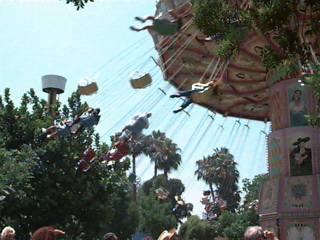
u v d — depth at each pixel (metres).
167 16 15.48
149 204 52.31
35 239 4.18
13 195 21.03
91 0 8.91
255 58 19.14
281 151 19.08
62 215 25.53
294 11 10.16
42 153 24.77
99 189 27.38
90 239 28.20
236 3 10.55
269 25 10.29
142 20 5.83
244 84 22.25
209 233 47.72
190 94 10.87
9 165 21.16
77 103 27.86
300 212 17.55
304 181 18.08
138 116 13.60
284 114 19.38
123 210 42.38
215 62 20.06
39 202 23.67
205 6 10.38
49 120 26.56
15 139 25.61
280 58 11.02
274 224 18.00
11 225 24.39
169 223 50.94
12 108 25.75
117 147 14.12
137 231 48.78
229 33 10.55
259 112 26.45
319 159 18.33
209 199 30.69
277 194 18.31
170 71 21.88
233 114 26.44
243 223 38.50
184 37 17.67
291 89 19.33
